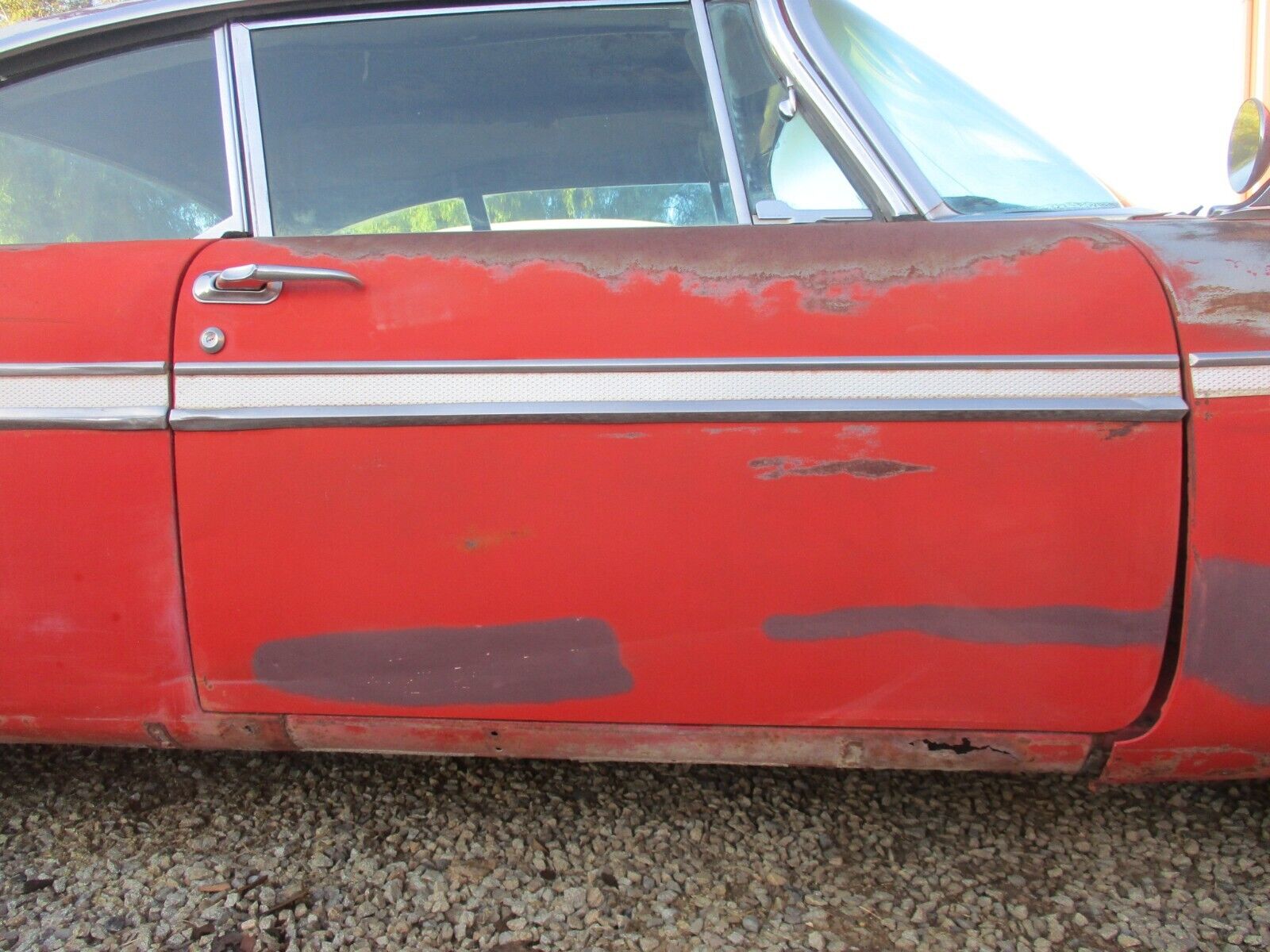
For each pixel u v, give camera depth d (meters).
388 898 1.56
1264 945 1.42
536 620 1.39
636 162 1.62
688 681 1.39
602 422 1.34
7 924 1.50
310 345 1.37
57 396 1.40
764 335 1.34
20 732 1.53
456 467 1.36
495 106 1.64
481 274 1.40
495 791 1.88
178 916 1.52
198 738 1.50
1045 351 1.30
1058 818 1.76
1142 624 1.32
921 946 1.44
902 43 1.85
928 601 1.33
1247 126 1.59
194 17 1.65
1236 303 1.30
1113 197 1.69
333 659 1.42
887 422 1.32
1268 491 1.28
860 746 1.42
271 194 1.64
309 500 1.38
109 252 1.48
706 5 1.63
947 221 1.49
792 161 1.58
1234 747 1.37
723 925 1.49
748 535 1.34
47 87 1.68
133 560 1.42
